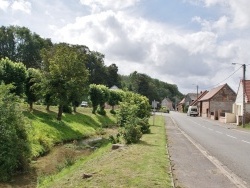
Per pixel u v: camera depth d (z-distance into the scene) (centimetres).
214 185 1034
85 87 3275
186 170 1241
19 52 9569
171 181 1019
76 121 3575
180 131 3209
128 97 3791
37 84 3089
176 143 2122
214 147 2036
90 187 935
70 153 2081
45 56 3338
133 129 2036
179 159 1483
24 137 1642
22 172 1530
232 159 1575
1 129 1503
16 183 1367
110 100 5712
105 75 12962
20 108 1680
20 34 9581
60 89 3112
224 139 2606
